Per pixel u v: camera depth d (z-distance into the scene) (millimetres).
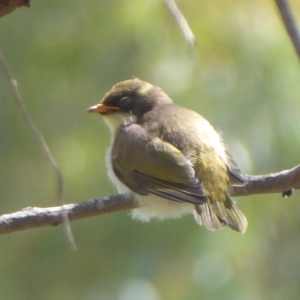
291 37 5336
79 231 12336
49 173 12578
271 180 8469
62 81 12617
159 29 12320
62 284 12484
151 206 9141
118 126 10000
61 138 12641
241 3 12109
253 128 11867
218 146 8992
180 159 8719
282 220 12891
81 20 12570
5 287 12578
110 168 9500
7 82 6211
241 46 12070
